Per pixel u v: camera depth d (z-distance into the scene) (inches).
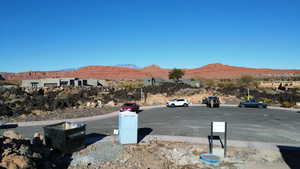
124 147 420.5
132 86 1984.5
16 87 1439.5
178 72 2447.1
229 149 416.5
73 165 335.9
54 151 384.2
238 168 330.6
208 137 508.7
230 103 1401.3
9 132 366.6
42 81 2111.2
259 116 855.1
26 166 265.0
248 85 2133.4
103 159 359.6
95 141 464.1
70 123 440.8
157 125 667.4
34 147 350.6
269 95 1561.3
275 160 362.6
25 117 820.6
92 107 1101.7
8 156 266.8
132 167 331.3
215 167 334.0
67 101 1117.1
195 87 1883.6
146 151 399.2
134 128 444.1
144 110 1091.3
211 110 1063.0
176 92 1662.2
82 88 1710.1
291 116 855.7
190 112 987.9
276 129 604.7
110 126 659.4
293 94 1542.8
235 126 646.5
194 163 349.4
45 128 401.7
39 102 1058.7
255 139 494.3
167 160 360.5
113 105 1187.9
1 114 832.9
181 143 452.4
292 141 478.3
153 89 1754.4
